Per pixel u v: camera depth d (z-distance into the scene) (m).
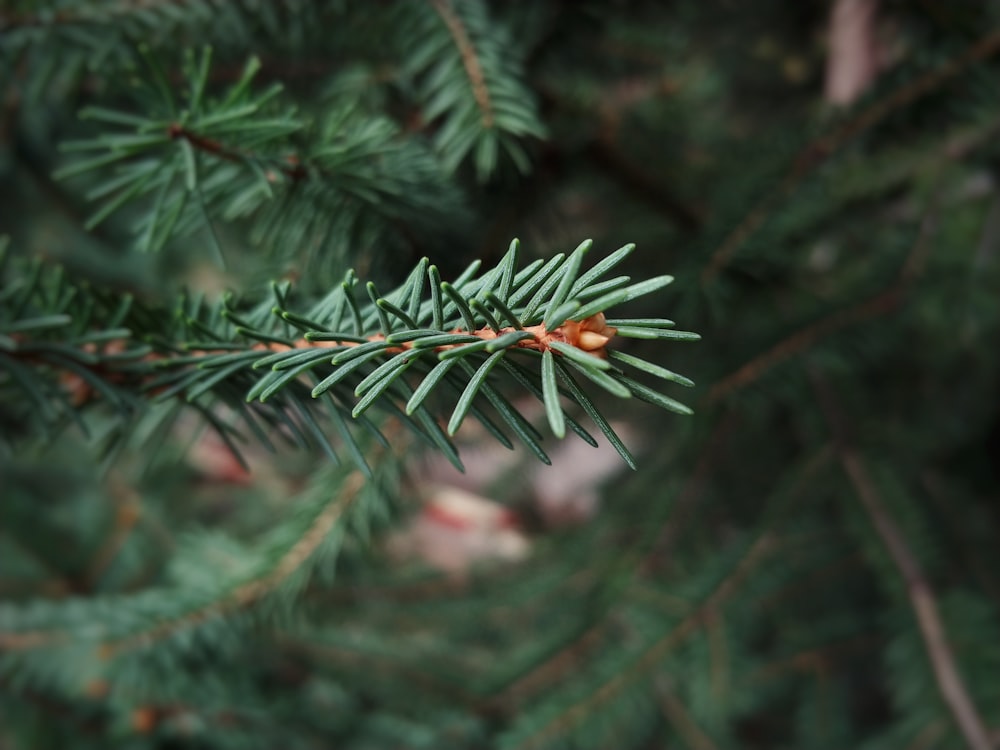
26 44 0.42
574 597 0.84
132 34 0.43
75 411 0.33
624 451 0.24
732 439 0.84
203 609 0.47
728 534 0.92
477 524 1.27
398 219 0.38
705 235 0.55
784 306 0.70
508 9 0.50
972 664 0.68
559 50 0.54
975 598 0.73
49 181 0.88
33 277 0.33
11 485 1.09
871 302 0.67
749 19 0.91
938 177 0.76
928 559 0.75
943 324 0.83
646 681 0.71
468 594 0.95
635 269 0.56
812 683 1.03
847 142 0.57
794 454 0.93
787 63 1.07
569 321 0.24
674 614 0.74
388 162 0.37
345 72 0.48
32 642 0.68
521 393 0.60
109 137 0.33
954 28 0.58
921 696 0.68
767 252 0.56
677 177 0.68
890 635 1.03
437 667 0.85
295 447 0.33
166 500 1.16
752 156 0.69
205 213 0.33
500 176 0.48
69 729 0.86
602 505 0.90
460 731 0.74
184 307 0.33
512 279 0.25
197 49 0.47
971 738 0.65
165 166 0.33
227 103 0.32
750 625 0.95
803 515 0.85
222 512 1.27
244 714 0.82
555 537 0.98
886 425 0.93
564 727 0.67
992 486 1.09
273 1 0.45
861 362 0.81
